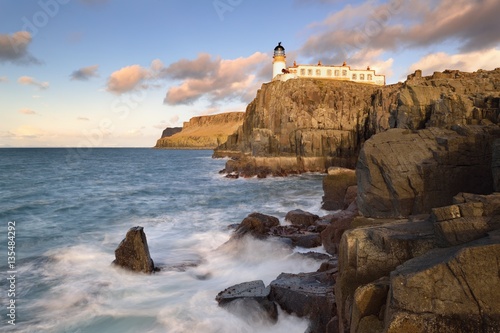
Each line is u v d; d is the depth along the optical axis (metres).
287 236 20.09
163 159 150.62
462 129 18.11
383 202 18.09
